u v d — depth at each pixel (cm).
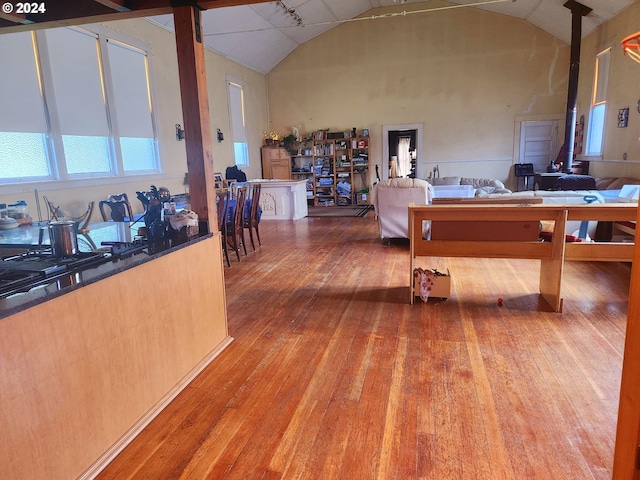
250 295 404
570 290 388
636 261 120
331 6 934
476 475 169
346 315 345
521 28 967
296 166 1145
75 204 526
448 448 185
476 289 400
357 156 1127
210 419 212
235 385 243
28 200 460
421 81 1045
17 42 451
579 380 236
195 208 276
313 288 419
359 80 1080
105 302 181
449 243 362
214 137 883
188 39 260
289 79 1123
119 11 263
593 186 733
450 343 287
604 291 383
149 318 212
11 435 138
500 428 197
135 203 642
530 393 225
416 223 363
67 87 518
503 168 1034
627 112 695
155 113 694
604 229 506
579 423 199
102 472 176
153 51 685
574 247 338
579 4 781
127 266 193
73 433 164
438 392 229
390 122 1081
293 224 830
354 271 477
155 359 218
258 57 1023
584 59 877
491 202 476
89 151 562
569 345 279
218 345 286
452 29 1006
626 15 695
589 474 168
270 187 878
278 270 493
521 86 991
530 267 471
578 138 903
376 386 237
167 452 188
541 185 859
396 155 1102
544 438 190
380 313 346
